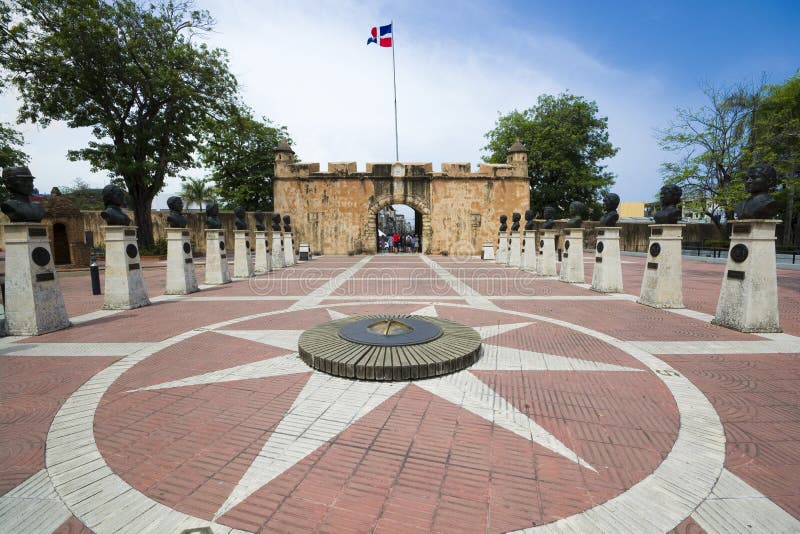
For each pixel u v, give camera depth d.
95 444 3.21
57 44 17.33
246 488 2.65
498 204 27.64
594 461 2.93
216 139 28.55
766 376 4.59
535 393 4.12
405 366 4.38
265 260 16.19
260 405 3.87
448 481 2.71
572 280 12.60
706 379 4.50
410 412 3.71
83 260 17.84
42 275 6.63
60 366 5.02
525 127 31.45
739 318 6.55
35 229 6.56
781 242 25.52
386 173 27.02
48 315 6.69
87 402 3.97
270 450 3.10
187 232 10.95
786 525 2.32
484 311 8.17
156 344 5.93
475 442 3.20
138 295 8.84
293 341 6.04
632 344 5.83
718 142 21.31
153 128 20.47
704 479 2.73
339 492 2.61
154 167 20.92
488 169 27.58
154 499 2.55
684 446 3.13
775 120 18.56
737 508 2.46
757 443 3.20
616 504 2.48
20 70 18.11
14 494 2.62
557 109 31.48
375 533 2.25
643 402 3.91
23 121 19.06
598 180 30.36
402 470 2.84
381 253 29.92
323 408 3.79
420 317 6.63
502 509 2.44
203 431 3.39
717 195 20.75
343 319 6.53
